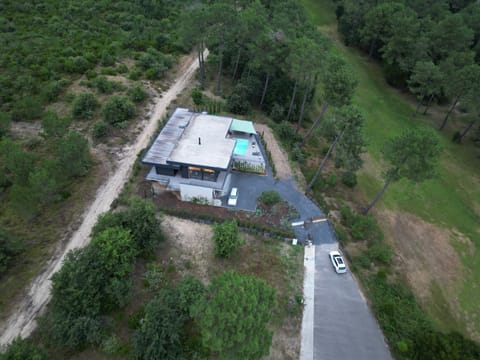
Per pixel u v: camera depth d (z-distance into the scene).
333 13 133.25
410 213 57.81
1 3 94.81
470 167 72.94
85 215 45.97
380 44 105.25
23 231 42.94
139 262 40.72
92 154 56.03
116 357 32.28
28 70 71.31
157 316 32.06
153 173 52.41
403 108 89.50
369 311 39.72
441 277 47.53
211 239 44.56
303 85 70.44
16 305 35.94
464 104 76.50
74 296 32.38
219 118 60.00
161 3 111.12
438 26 94.81
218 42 73.25
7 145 48.75
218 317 27.91
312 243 46.78
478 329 41.88
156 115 66.69
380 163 68.50
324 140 72.19
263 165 57.09
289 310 38.38
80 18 96.62
